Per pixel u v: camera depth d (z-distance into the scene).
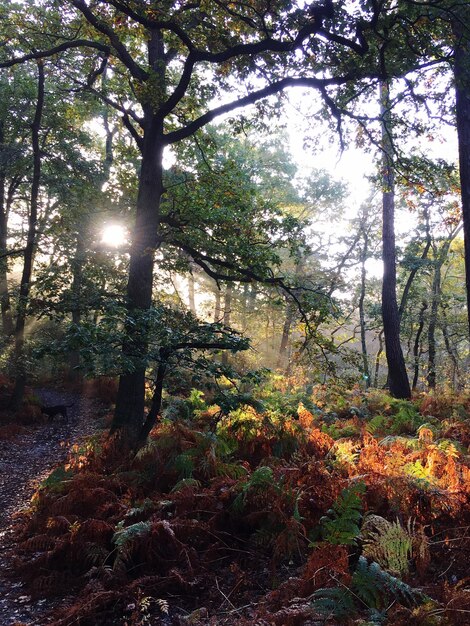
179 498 6.30
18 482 10.16
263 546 5.72
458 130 10.83
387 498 5.66
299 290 12.43
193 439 7.95
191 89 11.75
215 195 12.01
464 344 36.91
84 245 14.66
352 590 4.21
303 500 5.78
